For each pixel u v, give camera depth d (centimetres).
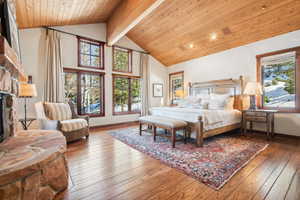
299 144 286
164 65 652
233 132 393
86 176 173
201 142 273
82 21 414
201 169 188
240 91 400
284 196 136
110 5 370
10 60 124
